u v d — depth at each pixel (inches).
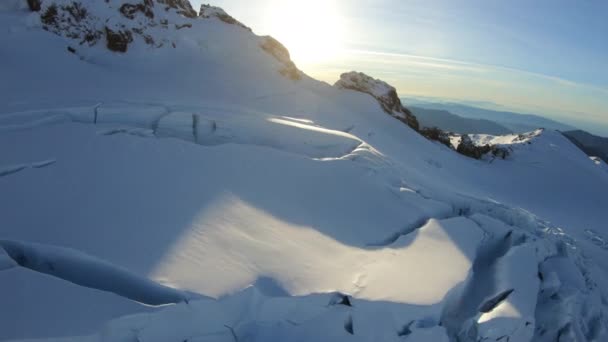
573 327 337.7
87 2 912.9
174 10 1173.7
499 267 366.0
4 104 454.0
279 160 446.9
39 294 207.2
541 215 894.4
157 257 250.4
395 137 1113.4
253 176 404.5
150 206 307.7
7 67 623.8
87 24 890.7
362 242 345.7
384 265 311.1
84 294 211.8
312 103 981.2
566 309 346.9
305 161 462.0
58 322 191.9
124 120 486.9
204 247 271.3
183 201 326.0
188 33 1085.8
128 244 257.9
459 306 312.7
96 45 882.8
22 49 727.7
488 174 1200.2
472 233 401.4
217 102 687.1
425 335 261.4
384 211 408.5
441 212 448.1
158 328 209.0
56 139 392.5
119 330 199.0
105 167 355.3
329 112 962.7
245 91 917.2
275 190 387.9
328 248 317.7
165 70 908.0
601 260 591.8
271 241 302.2
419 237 370.0
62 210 283.0
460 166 1157.1
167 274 236.7
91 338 189.3
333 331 250.5
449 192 508.7
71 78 641.6
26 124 421.1
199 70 948.0
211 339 221.8
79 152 373.1
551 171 1349.7
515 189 1140.5
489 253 404.2
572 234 776.9
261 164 431.2
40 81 580.4
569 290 369.4
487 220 445.4
